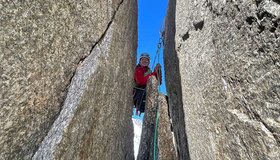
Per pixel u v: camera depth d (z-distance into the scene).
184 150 7.66
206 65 5.52
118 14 6.18
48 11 3.49
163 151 7.50
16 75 2.89
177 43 8.73
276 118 3.09
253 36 3.63
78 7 4.27
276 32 3.12
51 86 3.53
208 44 5.57
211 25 5.43
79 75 4.11
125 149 6.84
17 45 2.92
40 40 3.31
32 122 3.18
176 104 8.88
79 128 3.70
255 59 3.57
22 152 3.07
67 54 3.91
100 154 4.54
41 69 3.32
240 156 3.84
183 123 7.63
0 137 2.72
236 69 4.10
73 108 3.61
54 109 3.62
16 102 2.90
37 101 3.25
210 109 5.13
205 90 5.49
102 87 4.68
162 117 8.19
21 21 3.00
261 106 3.40
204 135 5.41
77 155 3.68
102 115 4.68
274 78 3.14
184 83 7.47
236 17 4.16
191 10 7.25
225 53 4.55
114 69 5.50
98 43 4.93
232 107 4.22
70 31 4.01
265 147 3.23
